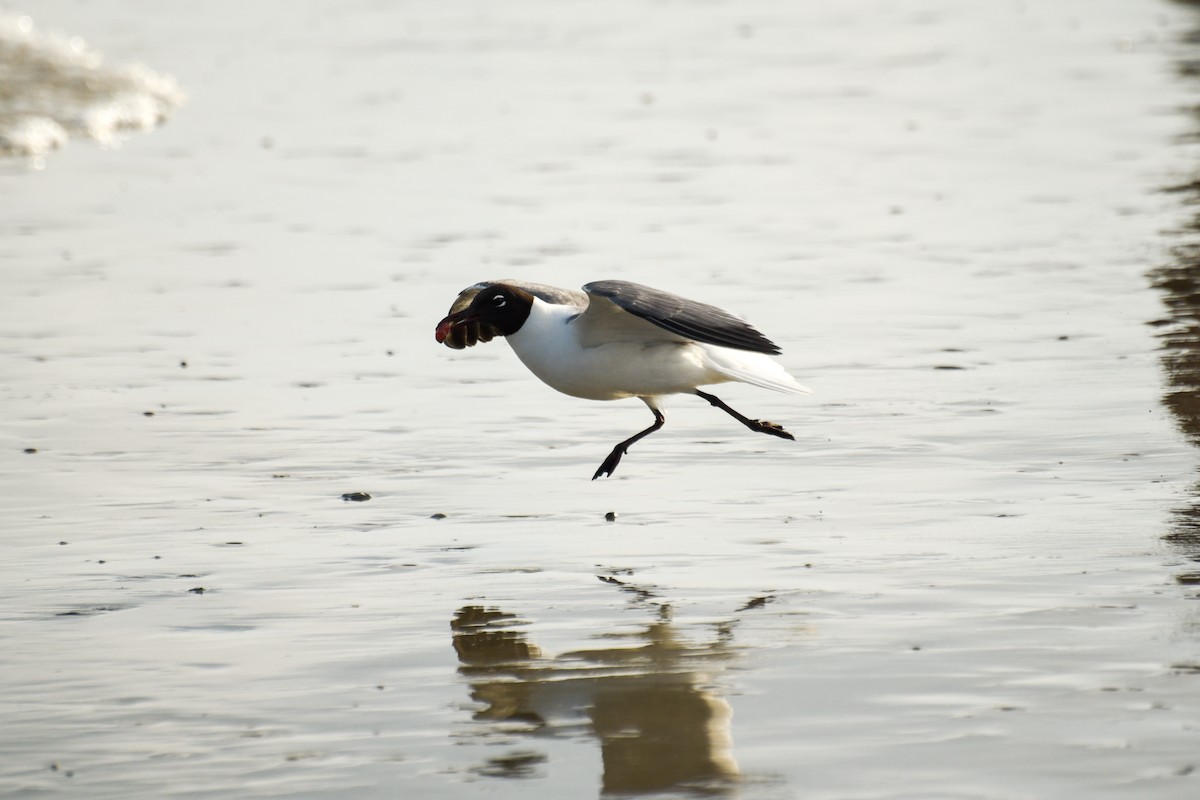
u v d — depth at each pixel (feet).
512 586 35.32
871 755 26.76
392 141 95.76
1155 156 86.48
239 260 69.46
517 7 150.82
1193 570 34.60
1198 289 60.34
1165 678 29.25
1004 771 26.00
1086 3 148.15
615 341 35.96
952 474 42.01
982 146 90.74
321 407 49.73
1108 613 32.42
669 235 72.28
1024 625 31.99
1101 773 25.79
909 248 68.90
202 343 57.11
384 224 75.77
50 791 26.23
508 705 29.30
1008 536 37.24
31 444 46.09
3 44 111.86
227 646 32.24
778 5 150.41
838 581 34.96
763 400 49.55
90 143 96.89
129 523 39.78
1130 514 38.32
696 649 31.58
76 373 53.42
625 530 38.88
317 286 65.00
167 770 26.94
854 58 122.01
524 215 76.89
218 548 37.99
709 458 44.37
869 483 41.65
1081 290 61.05
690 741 27.58
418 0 154.92
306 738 28.12
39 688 30.32
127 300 63.05
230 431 47.34
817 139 93.86
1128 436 44.37
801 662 30.71
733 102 105.60
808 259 67.46
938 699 28.76
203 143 96.17
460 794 25.99
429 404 50.08
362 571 36.45
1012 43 127.54
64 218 77.77
